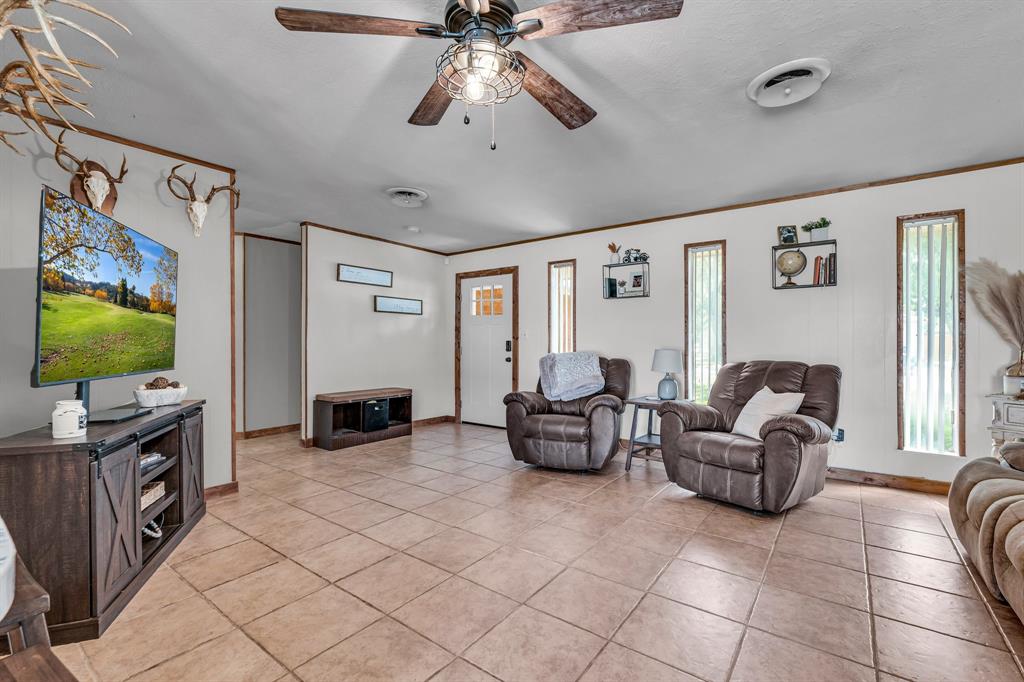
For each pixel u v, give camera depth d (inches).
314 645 67.5
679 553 96.7
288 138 113.0
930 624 72.2
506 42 64.2
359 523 112.8
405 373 237.1
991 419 127.6
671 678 60.7
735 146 117.9
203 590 82.5
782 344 157.6
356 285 214.5
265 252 222.1
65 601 68.7
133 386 112.3
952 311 134.9
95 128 106.9
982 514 80.6
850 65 82.8
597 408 153.9
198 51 79.0
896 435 140.1
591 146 117.7
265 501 128.4
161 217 119.9
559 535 105.7
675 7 56.1
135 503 82.7
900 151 121.1
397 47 78.0
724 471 122.2
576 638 69.0
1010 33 73.7
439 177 139.9
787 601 78.8
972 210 130.3
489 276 242.7
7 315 93.8
